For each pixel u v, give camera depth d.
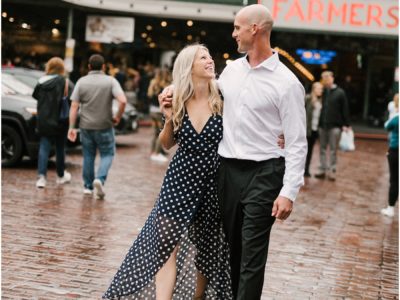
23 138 12.04
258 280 4.39
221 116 4.64
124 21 24.12
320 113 14.04
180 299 4.87
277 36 29.89
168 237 4.62
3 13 25.81
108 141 9.64
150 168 13.44
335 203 11.06
